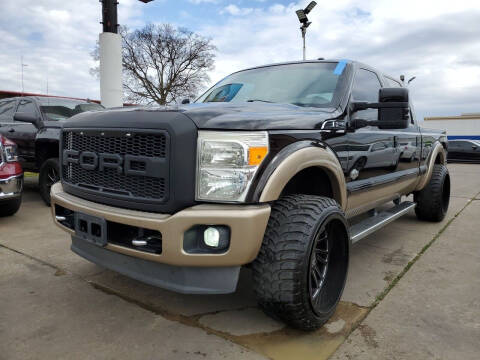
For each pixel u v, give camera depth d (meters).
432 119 27.45
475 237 4.39
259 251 2.14
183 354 2.07
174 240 1.97
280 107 2.64
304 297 2.09
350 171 2.83
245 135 2.00
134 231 2.20
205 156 2.00
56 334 2.27
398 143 3.73
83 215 2.34
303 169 2.42
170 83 33.72
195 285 2.10
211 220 1.94
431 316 2.50
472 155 19.41
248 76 3.56
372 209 3.81
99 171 2.35
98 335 2.26
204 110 2.16
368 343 2.18
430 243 4.15
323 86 3.06
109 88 8.24
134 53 33.44
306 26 11.38
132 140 2.13
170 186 1.99
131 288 2.91
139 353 2.08
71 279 3.07
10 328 2.33
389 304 2.67
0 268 3.28
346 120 2.81
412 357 2.05
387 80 3.97
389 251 3.87
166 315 2.50
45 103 6.27
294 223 2.13
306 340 2.21
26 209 5.59
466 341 2.21
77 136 2.50
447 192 5.26
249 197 1.98
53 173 5.54
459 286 2.98
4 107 6.96
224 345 2.16
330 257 2.51
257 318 2.47
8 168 4.67
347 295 2.81
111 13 8.18
